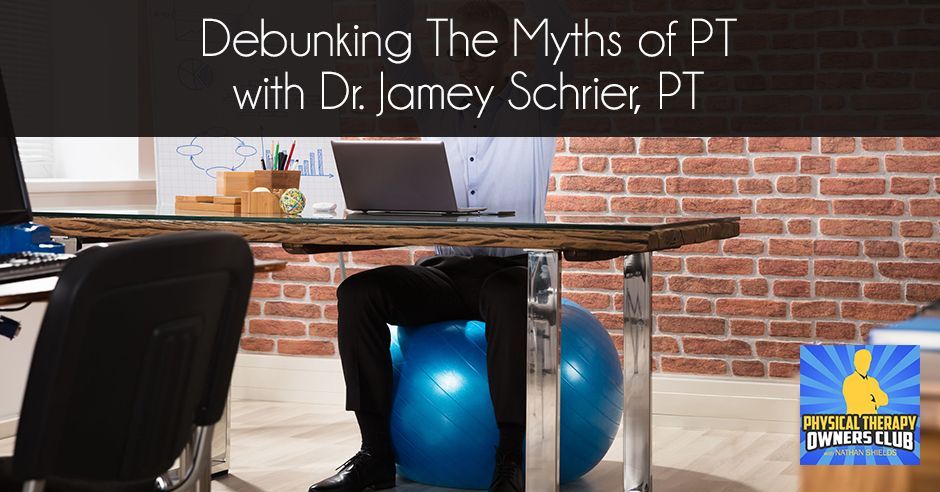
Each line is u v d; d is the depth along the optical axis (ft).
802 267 13.19
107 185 14.53
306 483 10.80
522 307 9.55
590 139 13.83
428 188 9.41
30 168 14.71
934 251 12.71
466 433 10.05
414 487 10.58
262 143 14.32
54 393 4.05
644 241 7.84
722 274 13.50
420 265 10.97
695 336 13.62
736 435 13.14
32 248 7.23
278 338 15.31
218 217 8.95
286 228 8.72
